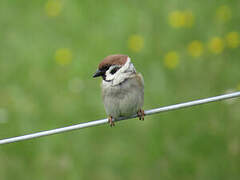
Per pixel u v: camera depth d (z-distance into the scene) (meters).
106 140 10.87
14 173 10.59
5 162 10.72
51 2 14.53
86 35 13.62
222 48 12.12
